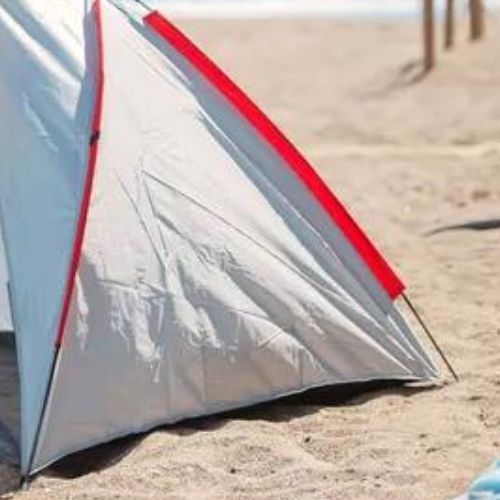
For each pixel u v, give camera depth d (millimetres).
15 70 12477
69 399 11570
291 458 11328
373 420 12305
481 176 26312
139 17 13039
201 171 12688
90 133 12164
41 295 11781
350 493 10516
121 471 11273
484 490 10125
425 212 23000
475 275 17984
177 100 12844
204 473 11133
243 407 12477
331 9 73438
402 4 75500
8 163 12242
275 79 43250
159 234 12250
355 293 13078
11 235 12055
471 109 34750
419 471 10922
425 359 13312
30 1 12742
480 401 12695
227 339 12297
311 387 12719
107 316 11789
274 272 12664
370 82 40375
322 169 27875
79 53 12570
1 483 11320
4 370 14047
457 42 42812
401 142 31531
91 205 11938
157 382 11984
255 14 69938
